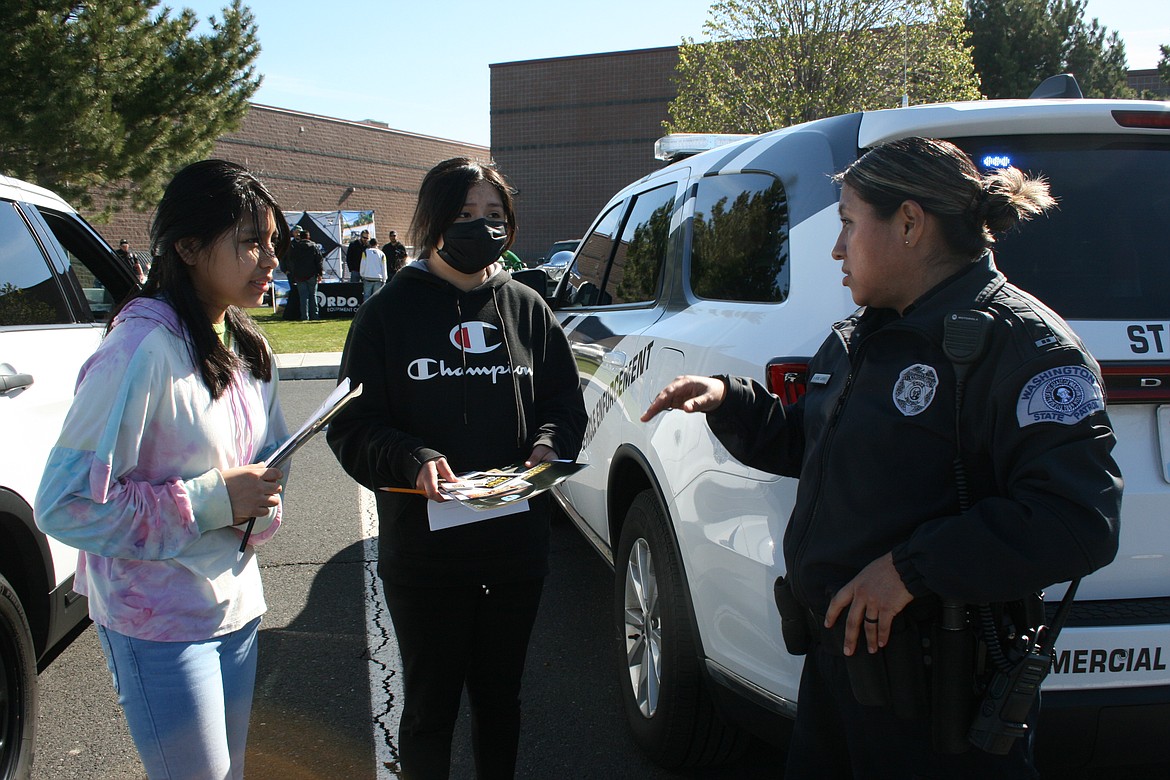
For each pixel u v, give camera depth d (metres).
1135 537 1.98
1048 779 2.68
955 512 1.46
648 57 31.19
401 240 34.47
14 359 2.89
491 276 2.25
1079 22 29.42
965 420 1.43
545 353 2.31
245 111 15.69
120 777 2.77
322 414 1.78
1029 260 2.16
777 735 2.15
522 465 2.13
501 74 33.06
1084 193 2.22
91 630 3.86
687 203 3.27
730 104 17.42
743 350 2.30
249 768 2.79
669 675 2.58
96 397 1.54
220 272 1.69
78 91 12.46
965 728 1.45
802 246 2.34
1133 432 1.99
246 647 1.82
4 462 2.71
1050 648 1.46
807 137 2.56
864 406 1.53
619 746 2.96
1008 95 28.73
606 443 3.32
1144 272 2.15
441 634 2.19
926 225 1.52
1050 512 1.30
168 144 14.57
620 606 3.06
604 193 32.44
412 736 2.23
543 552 2.25
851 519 1.53
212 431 1.68
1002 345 1.40
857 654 1.48
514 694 2.31
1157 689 1.94
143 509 1.56
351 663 3.51
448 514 2.07
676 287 3.10
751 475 2.19
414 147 35.28
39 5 12.48
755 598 2.14
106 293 4.10
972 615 1.45
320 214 22.69
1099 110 2.20
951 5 16.59
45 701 3.23
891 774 1.55
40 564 2.92
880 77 16.67
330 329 15.78
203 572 1.68
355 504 5.75
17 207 3.32
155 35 13.94
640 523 2.85
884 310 1.63
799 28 16.94
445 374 2.12
